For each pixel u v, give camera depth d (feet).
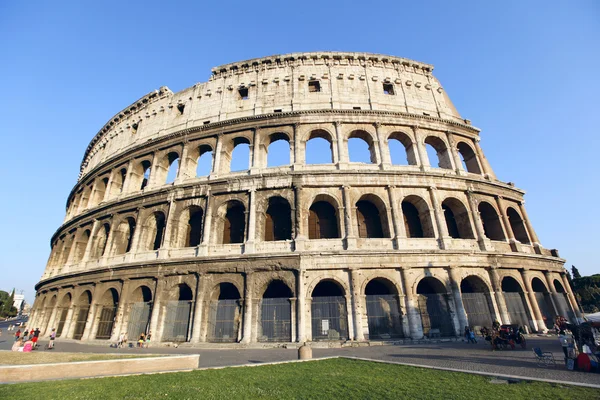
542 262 154.92
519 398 44.06
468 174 158.61
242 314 120.67
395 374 60.49
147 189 163.73
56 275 180.75
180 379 59.16
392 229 134.31
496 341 92.53
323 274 123.85
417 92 175.32
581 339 72.59
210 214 140.77
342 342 111.34
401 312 120.67
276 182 139.33
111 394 49.24
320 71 171.53
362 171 139.44
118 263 148.77
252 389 51.01
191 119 174.29
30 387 54.24
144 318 132.98
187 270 131.64
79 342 141.90
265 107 164.04
